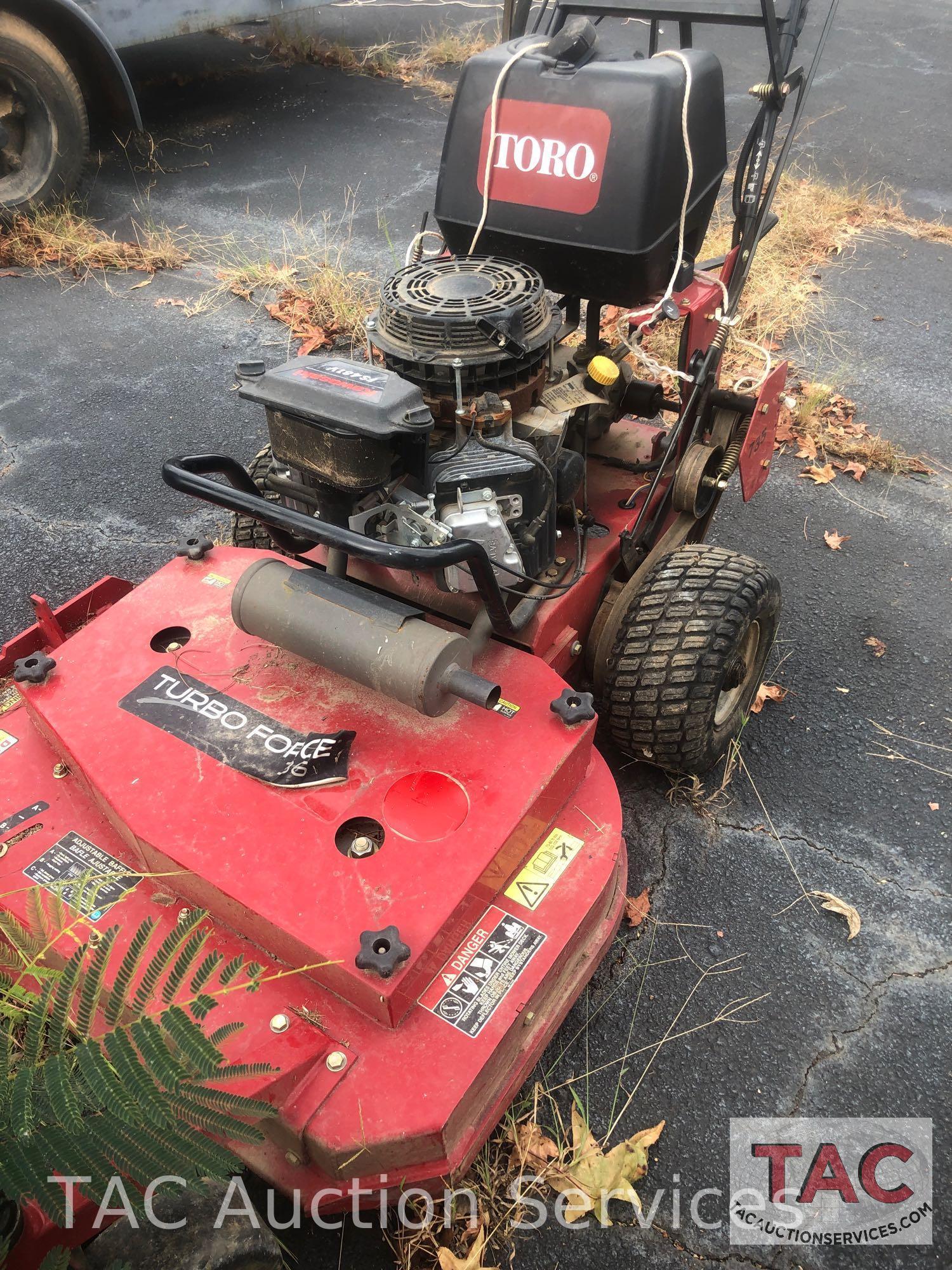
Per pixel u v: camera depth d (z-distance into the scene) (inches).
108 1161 55.5
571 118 92.5
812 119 320.2
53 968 74.5
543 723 84.8
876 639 138.7
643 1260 77.9
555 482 96.2
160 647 93.7
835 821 113.0
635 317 99.7
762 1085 88.7
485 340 85.7
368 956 66.9
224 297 220.4
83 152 239.0
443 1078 68.0
